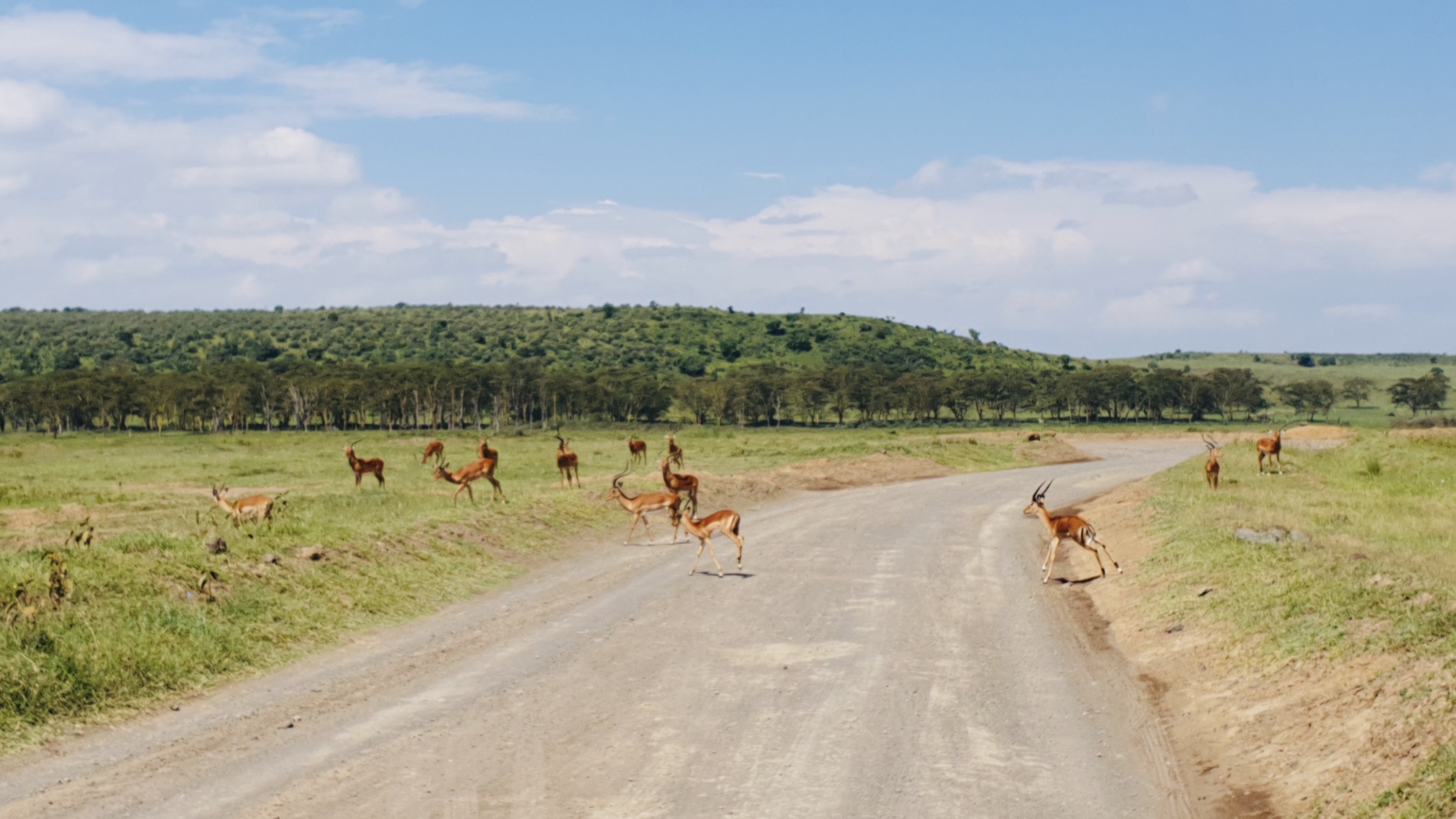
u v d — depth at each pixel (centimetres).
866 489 3688
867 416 12750
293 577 1446
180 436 6875
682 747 890
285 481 3200
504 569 1817
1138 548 1891
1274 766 826
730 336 17000
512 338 15712
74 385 9206
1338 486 3009
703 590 1655
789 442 6762
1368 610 1082
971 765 856
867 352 16438
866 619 1438
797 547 2150
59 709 934
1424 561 1444
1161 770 851
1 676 938
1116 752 894
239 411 9550
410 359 14075
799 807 756
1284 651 1051
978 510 2919
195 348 14450
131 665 1034
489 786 790
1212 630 1218
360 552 1650
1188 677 1103
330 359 13900
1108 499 2931
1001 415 12962
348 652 1236
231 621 1238
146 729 929
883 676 1136
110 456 4647
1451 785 681
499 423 10388
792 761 858
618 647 1263
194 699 1025
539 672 1143
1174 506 2283
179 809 741
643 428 10688
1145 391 12950
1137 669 1176
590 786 791
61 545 1555
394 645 1277
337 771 823
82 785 787
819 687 1086
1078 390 12838
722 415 11575
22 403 9269
